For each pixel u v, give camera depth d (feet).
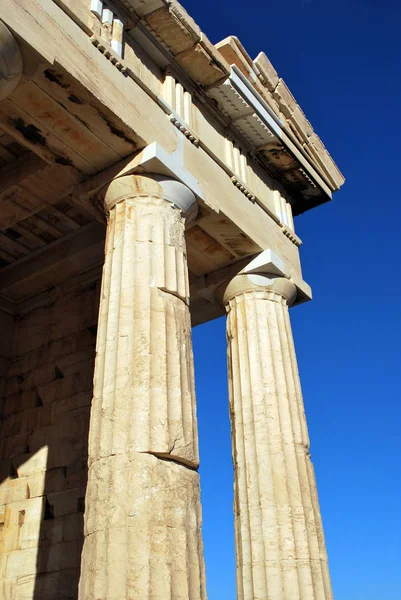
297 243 53.01
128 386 29.27
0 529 45.24
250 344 44.86
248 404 42.98
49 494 44.39
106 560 25.22
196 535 27.68
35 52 29.71
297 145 52.37
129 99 35.81
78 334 49.26
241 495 40.75
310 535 39.01
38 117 33.60
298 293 50.37
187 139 40.78
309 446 43.19
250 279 46.85
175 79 42.65
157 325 31.40
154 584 24.79
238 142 49.14
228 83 44.50
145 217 34.76
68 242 49.83
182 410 29.96
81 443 44.70
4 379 51.67
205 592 27.04
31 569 42.24
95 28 35.32
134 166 35.65
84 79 32.40
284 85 52.90
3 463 48.11
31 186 42.32
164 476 27.50
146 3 38.70
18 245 50.11
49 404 48.19
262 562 37.86
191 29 40.75
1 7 28.40
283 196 54.49
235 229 44.21
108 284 33.37
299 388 44.98
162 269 33.37
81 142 35.32
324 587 37.88
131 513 26.02
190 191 38.11
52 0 32.22
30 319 53.21
